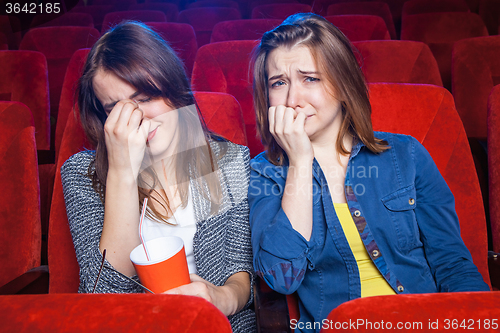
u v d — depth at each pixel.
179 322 0.33
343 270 0.76
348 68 0.77
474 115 1.58
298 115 0.73
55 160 1.32
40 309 0.36
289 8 2.96
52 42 2.23
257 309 0.67
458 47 1.61
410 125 0.93
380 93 0.94
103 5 3.62
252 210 0.80
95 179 0.76
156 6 3.47
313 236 0.77
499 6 2.91
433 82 1.50
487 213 1.12
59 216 0.82
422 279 0.76
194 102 0.78
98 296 0.38
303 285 0.78
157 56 0.68
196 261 0.77
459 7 2.90
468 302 0.35
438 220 0.79
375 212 0.78
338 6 2.99
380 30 2.23
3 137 0.83
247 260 0.81
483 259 0.88
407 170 0.81
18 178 0.84
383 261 0.75
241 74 1.51
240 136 0.96
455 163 0.91
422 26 2.35
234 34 2.20
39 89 1.64
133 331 0.32
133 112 0.66
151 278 0.54
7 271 0.81
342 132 0.81
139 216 0.72
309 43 0.75
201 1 3.42
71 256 0.82
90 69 0.68
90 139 0.77
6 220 0.82
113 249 0.67
